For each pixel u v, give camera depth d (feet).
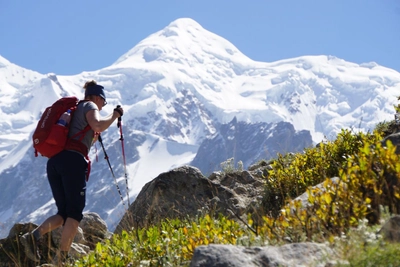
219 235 30.17
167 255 29.96
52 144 37.40
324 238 24.88
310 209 28.43
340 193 27.76
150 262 30.68
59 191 38.37
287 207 29.07
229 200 51.26
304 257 22.22
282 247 22.99
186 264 28.19
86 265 33.09
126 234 35.76
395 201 27.09
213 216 46.11
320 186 33.32
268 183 46.62
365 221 24.16
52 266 36.76
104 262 31.99
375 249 20.45
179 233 33.17
